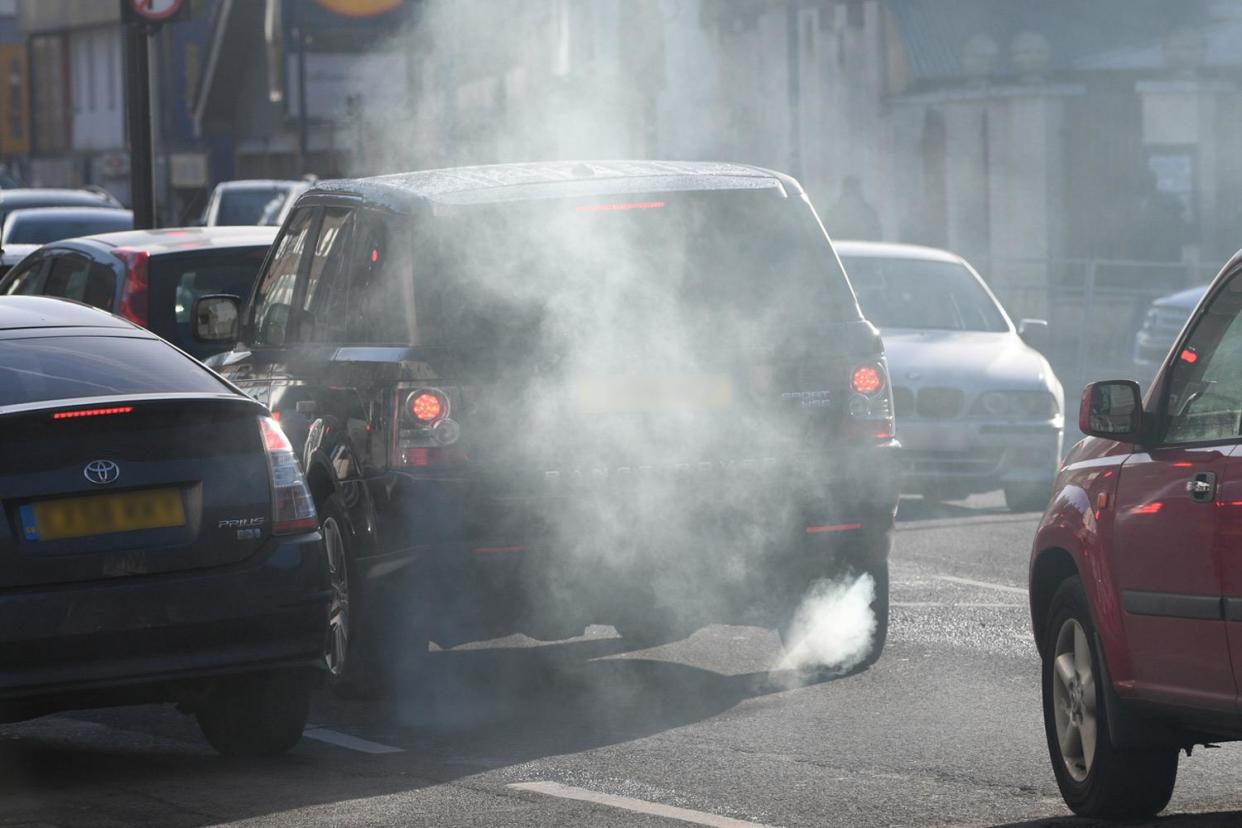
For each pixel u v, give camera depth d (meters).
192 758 21.61
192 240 34.16
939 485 41.66
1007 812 18.28
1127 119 93.25
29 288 36.53
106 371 20.70
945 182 99.81
